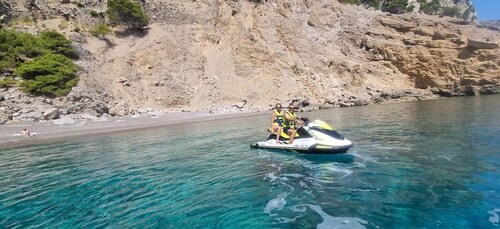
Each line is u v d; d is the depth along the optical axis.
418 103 39.47
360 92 49.88
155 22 46.88
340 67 51.34
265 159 9.98
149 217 5.71
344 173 8.04
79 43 38.81
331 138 10.21
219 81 42.78
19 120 24.11
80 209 6.29
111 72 37.34
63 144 15.95
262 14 52.78
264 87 43.88
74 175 9.17
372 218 5.29
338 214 5.50
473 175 7.42
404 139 12.62
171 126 23.25
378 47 57.78
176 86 39.22
